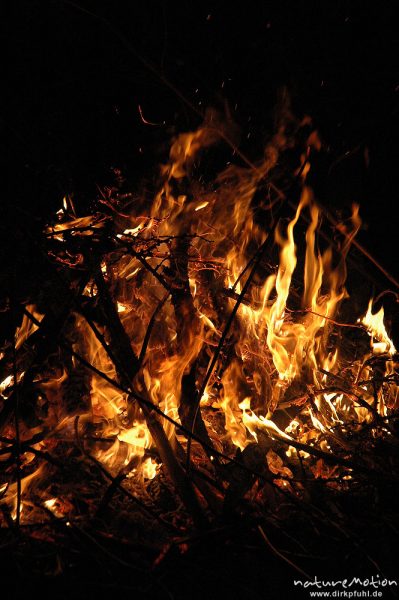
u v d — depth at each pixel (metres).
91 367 1.89
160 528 1.82
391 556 1.66
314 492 1.94
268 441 2.04
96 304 2.23
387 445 2.20
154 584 1.52
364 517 1.85
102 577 1.55
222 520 1.79
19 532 1.69
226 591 1.55
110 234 2.29
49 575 1.54
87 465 1.99
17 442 1.86
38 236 2.30
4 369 2.25
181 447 2.08
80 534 1.69
